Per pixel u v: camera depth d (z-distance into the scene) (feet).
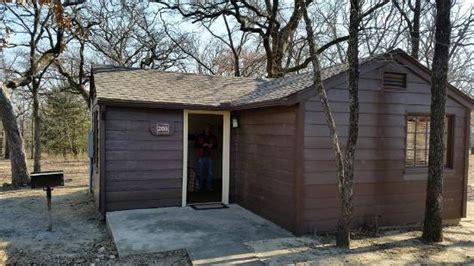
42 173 21.72
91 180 33.81
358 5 17.98
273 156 22.52
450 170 23.68
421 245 18.85
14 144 39.34
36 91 50.70
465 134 24.14
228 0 56.65
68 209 27.45
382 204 21.79
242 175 27.12
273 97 21.27
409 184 22.50
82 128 78.43
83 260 16.24
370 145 21.40
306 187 19.75
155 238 18.67
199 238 18.83
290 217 20.45
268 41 58.13
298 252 17.02
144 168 25.58
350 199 17.84
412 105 22.44
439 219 19.52
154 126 25.81
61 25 24.75
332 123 17.88
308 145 19.76
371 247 18.20
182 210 25.46
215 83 33.42
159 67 67.77
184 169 26.86
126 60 64.18
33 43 45.14
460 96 23.70
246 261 15.78
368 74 21.33
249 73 72.13
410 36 28.37
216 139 35.70
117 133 24.73
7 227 22.18
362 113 21.18
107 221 22.31
